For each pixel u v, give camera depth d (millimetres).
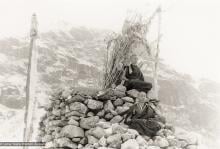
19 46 48594
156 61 7949
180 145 4879
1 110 29875
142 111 5195
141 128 4945
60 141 4820
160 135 4961
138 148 4387
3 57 44625
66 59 43812
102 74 5980
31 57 7656
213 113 38188
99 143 4574
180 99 39438
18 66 43125
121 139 4520
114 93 5375
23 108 32125
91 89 5418
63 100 5438
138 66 6230
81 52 51344
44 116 6215
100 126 4855
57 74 36531
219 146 23062
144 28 6051
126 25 6043
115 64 5883
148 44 6242
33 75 7562
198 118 35250
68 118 5094
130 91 5547
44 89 31984
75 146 4801
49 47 48594
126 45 5941
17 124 26406
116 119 5086
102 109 5223
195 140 5102
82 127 4922
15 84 37406
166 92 38750
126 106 5297
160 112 5617
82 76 29969
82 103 5133
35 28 7719
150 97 5734
